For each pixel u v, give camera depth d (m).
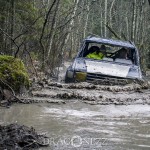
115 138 5.09
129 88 9.60
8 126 5.21
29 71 11.72
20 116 6.26
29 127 5.48
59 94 8.16
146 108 7.33
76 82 10.69
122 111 6.98
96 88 9.51
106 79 10.67
